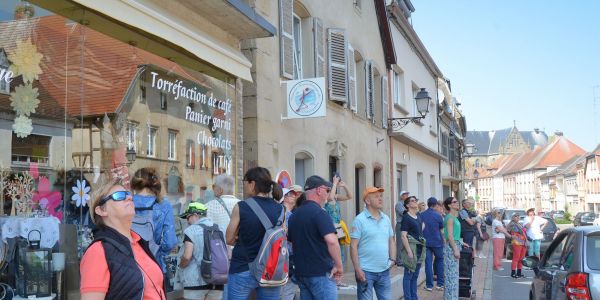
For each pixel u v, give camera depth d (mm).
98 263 2867
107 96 6066
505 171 145000
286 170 10289
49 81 5441
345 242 8211
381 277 6832
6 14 5074
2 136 5000
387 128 18016
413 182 21844
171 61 7160
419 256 8719
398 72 20438
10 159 5047
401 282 9680
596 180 81875
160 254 5254
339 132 13430
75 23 5723
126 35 6363
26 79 5219
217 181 6695
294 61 11523
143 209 4805
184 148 7359
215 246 5934
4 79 5043
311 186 5645
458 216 13516
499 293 12188
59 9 5543
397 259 8820
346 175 13758
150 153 6684
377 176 17406
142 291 2945
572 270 5406
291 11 10734
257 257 4984
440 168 28672
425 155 24672
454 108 36438
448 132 33188
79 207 5594
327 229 5418
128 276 2895
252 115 9172
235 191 8570
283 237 5070
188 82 7523
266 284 4961
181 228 6988
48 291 5184
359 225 6785
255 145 9125
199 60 7699
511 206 140125
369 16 16734
